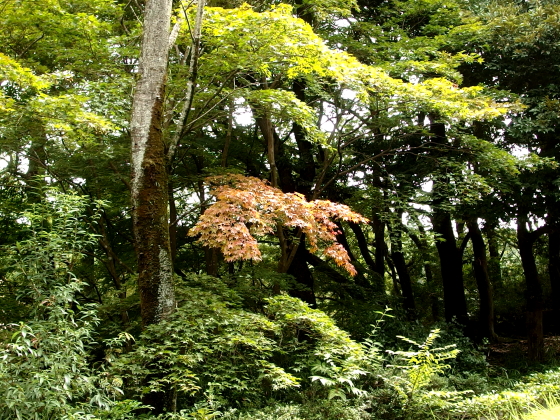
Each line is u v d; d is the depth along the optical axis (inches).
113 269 346.0
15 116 232.2
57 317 144.3
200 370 214.2
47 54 303.1
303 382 242.2
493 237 701.9
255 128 437.4
